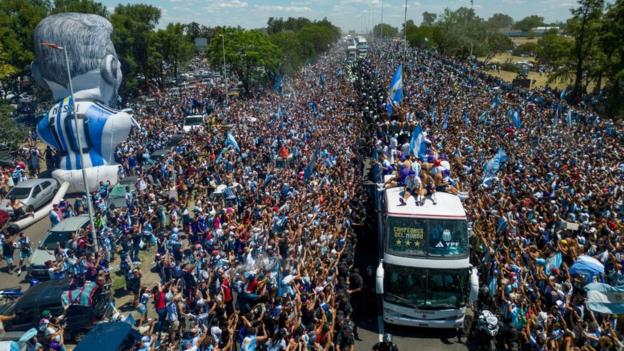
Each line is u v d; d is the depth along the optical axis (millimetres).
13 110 46906
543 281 14875
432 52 94000
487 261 17266
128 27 66625
